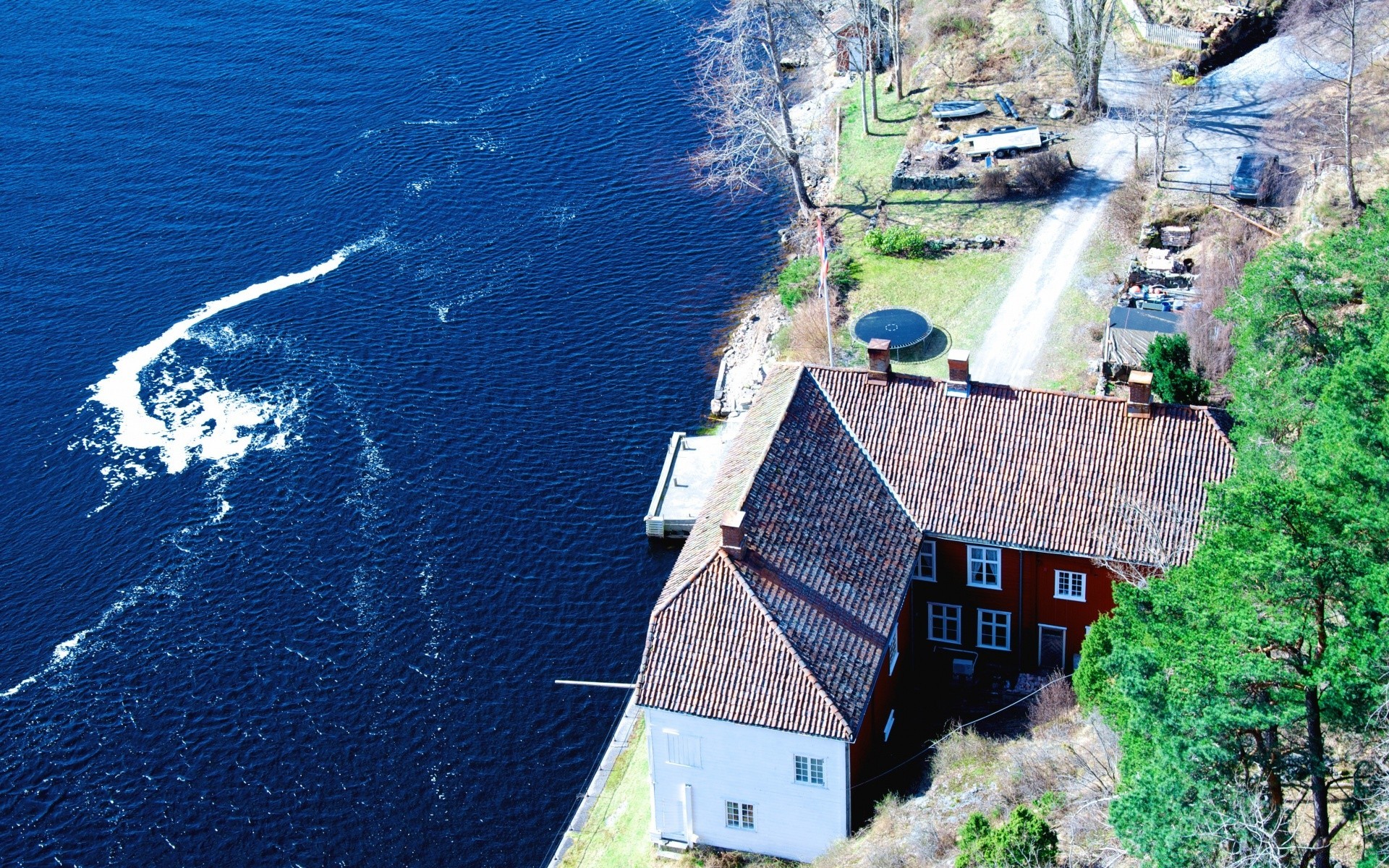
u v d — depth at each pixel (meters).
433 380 90.62
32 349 95.88
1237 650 37.75
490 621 73.62
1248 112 99.75
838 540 59.53
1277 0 107.69
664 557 76.69
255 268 102.56
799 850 56.78
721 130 113.31
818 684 53.22
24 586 77.62
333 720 69.00
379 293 99.12
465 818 64.38
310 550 78.62
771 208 105.00
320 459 84.88
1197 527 58.06
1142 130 99.31
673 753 55.88
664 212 105.62
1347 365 47.16
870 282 92.44
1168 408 60.44
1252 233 87.50
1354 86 96.25
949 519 61.44
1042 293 88.25
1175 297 84.88
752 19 113.94
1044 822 46.06
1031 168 97.38
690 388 88.56
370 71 126.50
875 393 64.62
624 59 125.38
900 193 101.38
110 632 74.50
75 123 121.44
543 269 100.44
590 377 90.12
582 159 112.19
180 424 88.44
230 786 66.25
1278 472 51.41
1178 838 36.31
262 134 118.31
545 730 67.94
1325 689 37.44
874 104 113.81
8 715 70.31
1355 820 41.03
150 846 63.94
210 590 76.56
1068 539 59.66
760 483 59.34
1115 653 40.84
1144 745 41.03
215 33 134.75
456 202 108.12
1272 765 38.44
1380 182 85.19
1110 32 110.19
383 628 73.62
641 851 58.75
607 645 72.06
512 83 123.00
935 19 118.00
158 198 111.00
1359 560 36.88
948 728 61.03
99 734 69.00
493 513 80.12
